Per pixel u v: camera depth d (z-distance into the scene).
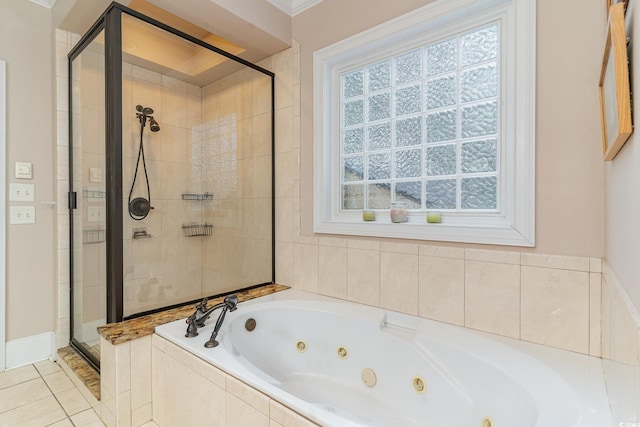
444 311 1.71
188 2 1.90
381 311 1.87
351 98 2.21
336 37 2.15
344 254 2.11
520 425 1.11
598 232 1.32
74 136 2.31
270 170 2.51
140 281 2.04
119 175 1.89
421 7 1.78
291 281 2.42
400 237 1.87
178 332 1.62
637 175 0.69
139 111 2.14
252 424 1.18
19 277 2.28
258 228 2.55
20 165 2.27
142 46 2.04
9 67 2.22
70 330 2.40
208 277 2.49
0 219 2.19
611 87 0.92
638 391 0.60
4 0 2.21
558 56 1.40
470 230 1.63
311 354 1.92
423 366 1.54
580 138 1.35
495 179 1.66
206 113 2.60
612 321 1.00
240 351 1.82
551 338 1.42
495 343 1.45
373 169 2.12
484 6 1.62
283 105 2.44
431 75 1.87
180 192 2.41
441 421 1.45
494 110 1.66
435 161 1.86
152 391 1.66
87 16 2.17
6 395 1.93
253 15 2.12
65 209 2.37
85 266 2.18
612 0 1.05
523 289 1.49
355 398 1.70
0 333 2.20
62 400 1.88
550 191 1.42
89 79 2.09
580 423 0.90
